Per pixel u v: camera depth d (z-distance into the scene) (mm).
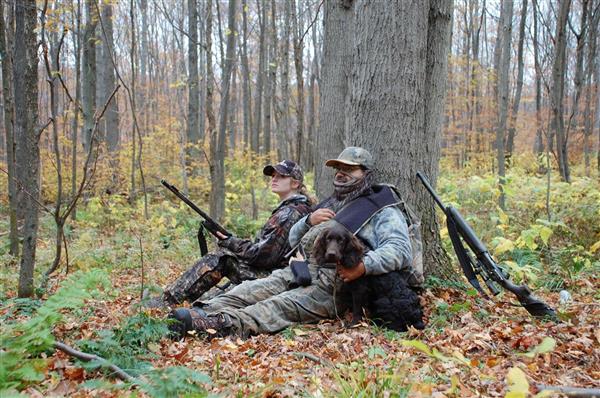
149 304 5500
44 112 21734
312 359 3840
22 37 5684
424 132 5875
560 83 14750
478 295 5602
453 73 30531
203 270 5652
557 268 7227
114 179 15289
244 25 20547
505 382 3262
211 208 11703
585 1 14812
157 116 28938
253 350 4117
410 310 4648
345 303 4977
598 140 28891
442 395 2906
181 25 17125
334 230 4582
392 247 4691
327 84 8375
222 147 13180
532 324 4691
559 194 10820
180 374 2662
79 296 3316
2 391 2453
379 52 5562
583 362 3805
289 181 6012
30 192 5551
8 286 6793
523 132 35969
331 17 8383
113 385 2750
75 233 10789
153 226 10086
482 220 10055
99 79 19453
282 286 5164
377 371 3098
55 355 3529
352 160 5094
